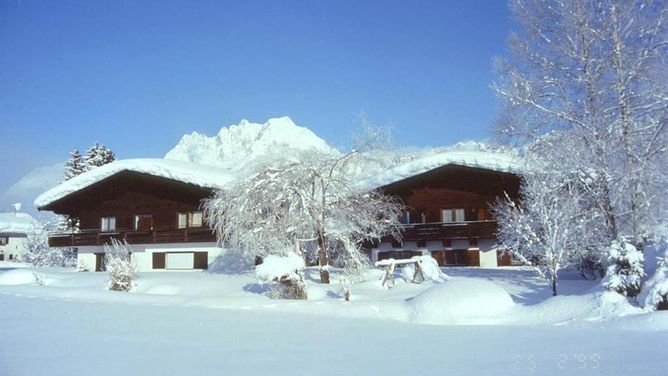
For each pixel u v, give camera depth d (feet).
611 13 69.72
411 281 70.33
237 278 86.02
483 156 104.58
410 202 118.21
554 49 73.82
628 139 67.97
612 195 68.90
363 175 78.23
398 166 108.17
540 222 64.90
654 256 56.90
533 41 75.97
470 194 114.83
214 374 21.91
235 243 74.59
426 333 34.63
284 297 58.65
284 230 71.87
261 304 52.85
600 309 38.78
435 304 43.50
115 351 27.73
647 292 38.75
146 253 123.95
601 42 70.90
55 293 69.05
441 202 116.47
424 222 116.88
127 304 56.90
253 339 32.07
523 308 42.47
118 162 121.90
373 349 28.14
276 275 57.16
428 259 72.18
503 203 98.43
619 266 43.04
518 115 75.82
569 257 70.49
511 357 24.97
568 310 40.16
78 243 128.47
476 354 26.03
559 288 66.44
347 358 25.45
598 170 69.77
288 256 59.57
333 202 74.90
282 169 73.36
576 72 72.69
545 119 74.54
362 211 75.92
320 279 76.23
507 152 81.61
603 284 42.86
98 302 59.06
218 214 77.56
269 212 73.97
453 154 106.11
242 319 42.96
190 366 23.67
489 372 21.57
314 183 75.00
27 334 34.06
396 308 45.85
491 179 110.63
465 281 46.16
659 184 68.03
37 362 24.67
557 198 66.18
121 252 81.20
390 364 23.72
